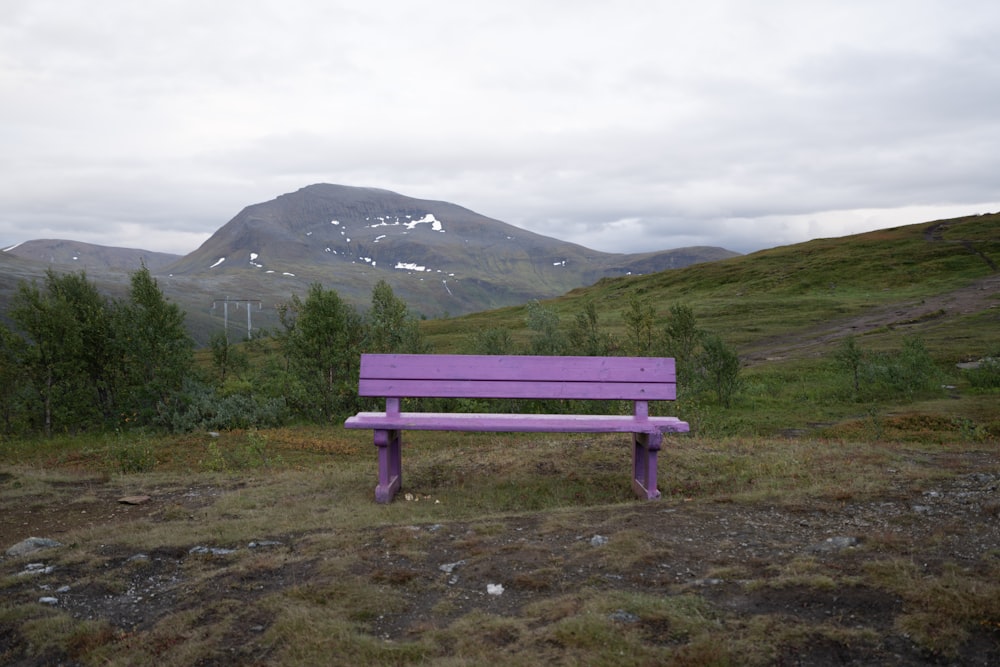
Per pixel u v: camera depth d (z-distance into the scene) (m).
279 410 16.77
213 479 9.36
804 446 10.35
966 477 6.85
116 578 5.10
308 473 9.68
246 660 3.69
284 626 3.95
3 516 7.55
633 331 22.78
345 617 4.11
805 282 69.81
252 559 5.30
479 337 23.48
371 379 7.72
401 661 3.58
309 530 6.27
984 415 17.64
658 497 7.44
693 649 3.44
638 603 3.99
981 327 37.53
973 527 5.16
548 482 8.44
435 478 8.80
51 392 17.33
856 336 39.66
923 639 3.46
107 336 17.56
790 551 4.93
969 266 66.88
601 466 9.16
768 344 41.22
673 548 5.09
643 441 7.73
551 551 5.16
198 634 4.01
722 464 9.02
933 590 3.92
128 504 7.96
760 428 17.30
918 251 75.62
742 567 4.59
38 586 4.97
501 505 7.46
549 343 21.97
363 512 7.10
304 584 4.60
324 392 17.98
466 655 3.57
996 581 4.06
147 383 16.66
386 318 20.50
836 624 3.69
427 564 5.04
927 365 24.89
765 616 3.79
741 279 76.81
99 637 4.08
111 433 15.87
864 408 20.86
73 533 6.52
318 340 18.03
